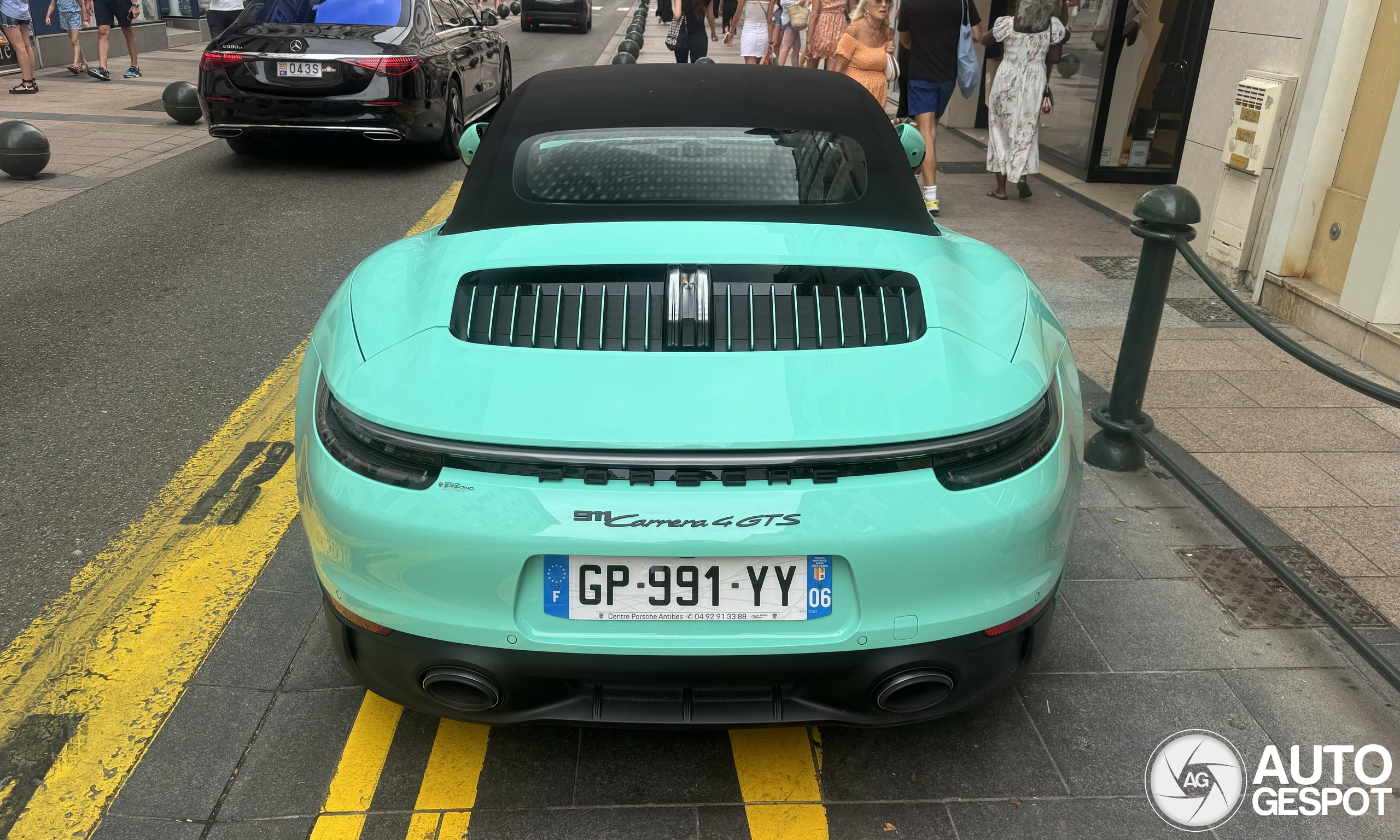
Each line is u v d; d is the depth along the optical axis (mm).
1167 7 8414
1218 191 6121
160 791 2178
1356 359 4867
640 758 2309
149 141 10156
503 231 2379
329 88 8516
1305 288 5277
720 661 1886
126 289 5668
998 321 2199
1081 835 2113
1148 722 2445
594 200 2455
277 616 2797
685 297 2045
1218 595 2977
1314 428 4098
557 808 2160
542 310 2076
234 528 3256
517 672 1915
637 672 1901
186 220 7195
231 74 8484
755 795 2205
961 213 7723
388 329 2133
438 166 9344
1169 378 4590
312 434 2084
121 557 3084
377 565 1895
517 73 17516
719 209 2426
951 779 2256
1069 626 2816
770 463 1806
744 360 1957
